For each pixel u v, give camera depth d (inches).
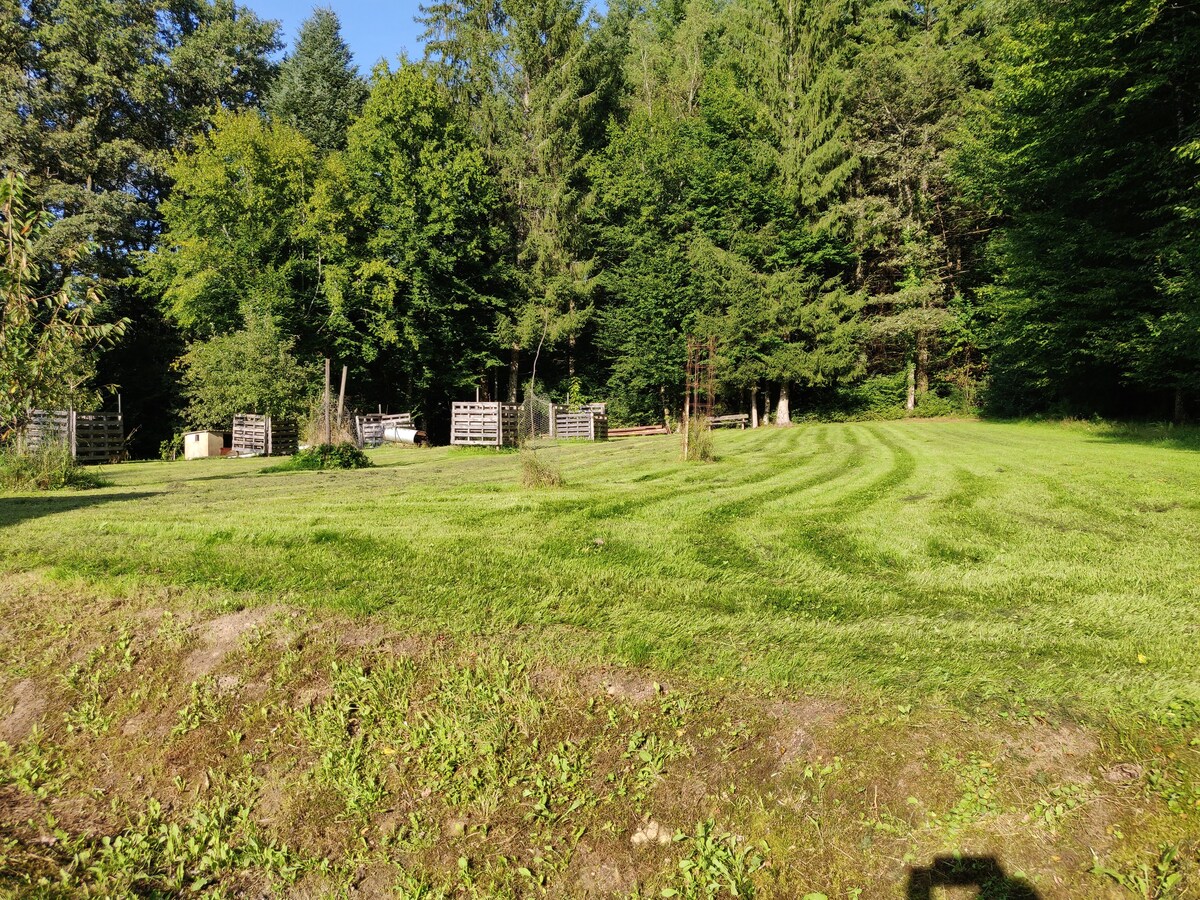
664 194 1209.4
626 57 1397.6
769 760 112.1
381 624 156.4
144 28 1136.8
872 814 102.0
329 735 128.0
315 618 160.1
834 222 1080.2
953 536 227.5
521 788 114.4
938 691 123.6
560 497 305.1
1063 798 100.4
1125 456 438.3
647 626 153.5
